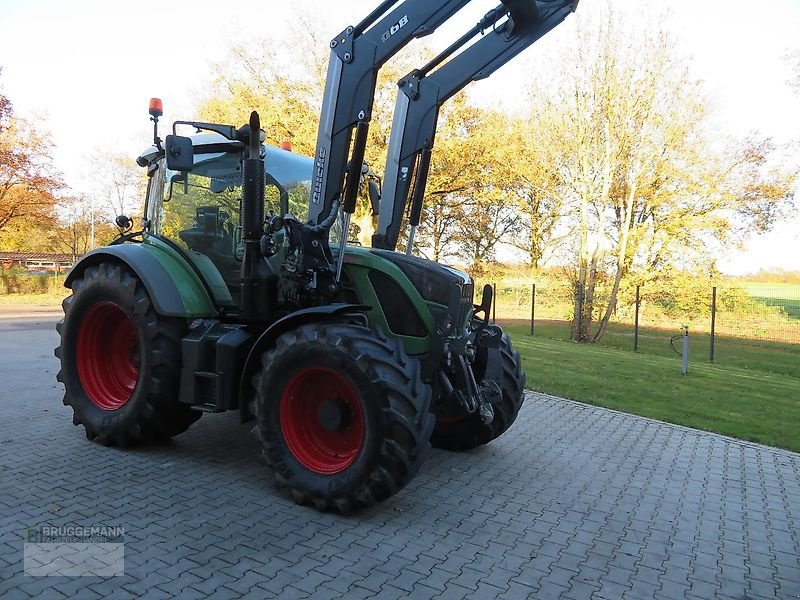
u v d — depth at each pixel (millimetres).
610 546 3697
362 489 3758
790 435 6684
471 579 3189
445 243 30125
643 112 17188
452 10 3980
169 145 4523
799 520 4246
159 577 3037
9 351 10828
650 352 15672
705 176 18594
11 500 3941
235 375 4480
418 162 5977
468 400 4539
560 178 19141
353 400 3977
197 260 5129
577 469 5211
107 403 5262
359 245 5652
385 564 3301
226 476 4543
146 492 4168
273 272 4625
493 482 4773
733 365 13414
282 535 3590
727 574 3406
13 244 39969
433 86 5492
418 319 4512
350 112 4309
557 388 9102
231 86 20922
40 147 29500
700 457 5750
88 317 5320
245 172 4465
